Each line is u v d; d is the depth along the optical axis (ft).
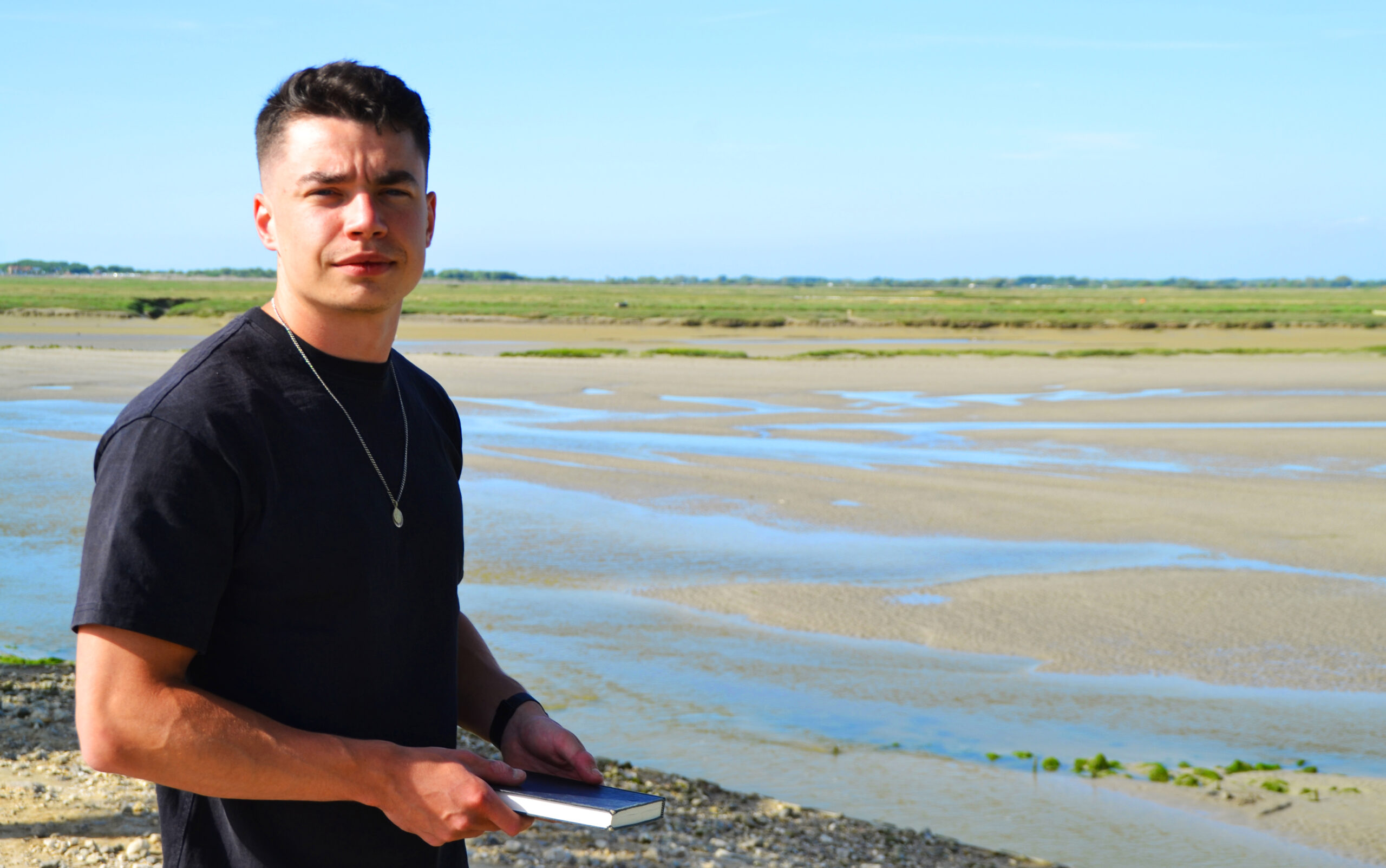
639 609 39.93
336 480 5.93
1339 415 96.27
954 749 28.04
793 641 36.78
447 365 143.84
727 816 21.04
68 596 39.24
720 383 124.77
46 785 18.06
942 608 40.81
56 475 61.67
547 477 64.13
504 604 40.09
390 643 6.13
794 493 60.49
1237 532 52.85
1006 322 266.57
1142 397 111.55
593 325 271.69
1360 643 37.50
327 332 6.10
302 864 5.94
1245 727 30.32
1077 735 29.40
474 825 5.45
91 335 202.49
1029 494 60.95
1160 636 37.96
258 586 5.76
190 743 5.21
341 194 5.94
